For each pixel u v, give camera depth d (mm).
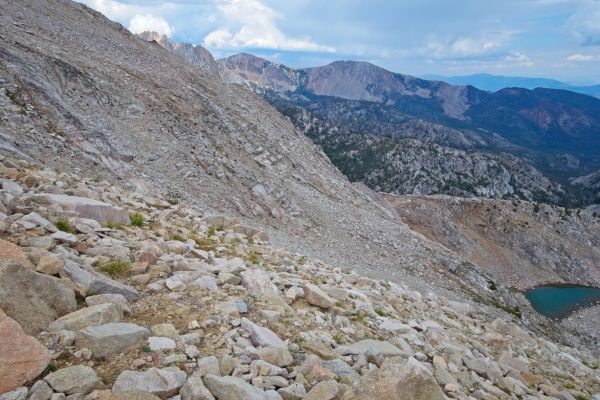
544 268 175375
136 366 6051
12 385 5016
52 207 10945
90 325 6574
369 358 8766
